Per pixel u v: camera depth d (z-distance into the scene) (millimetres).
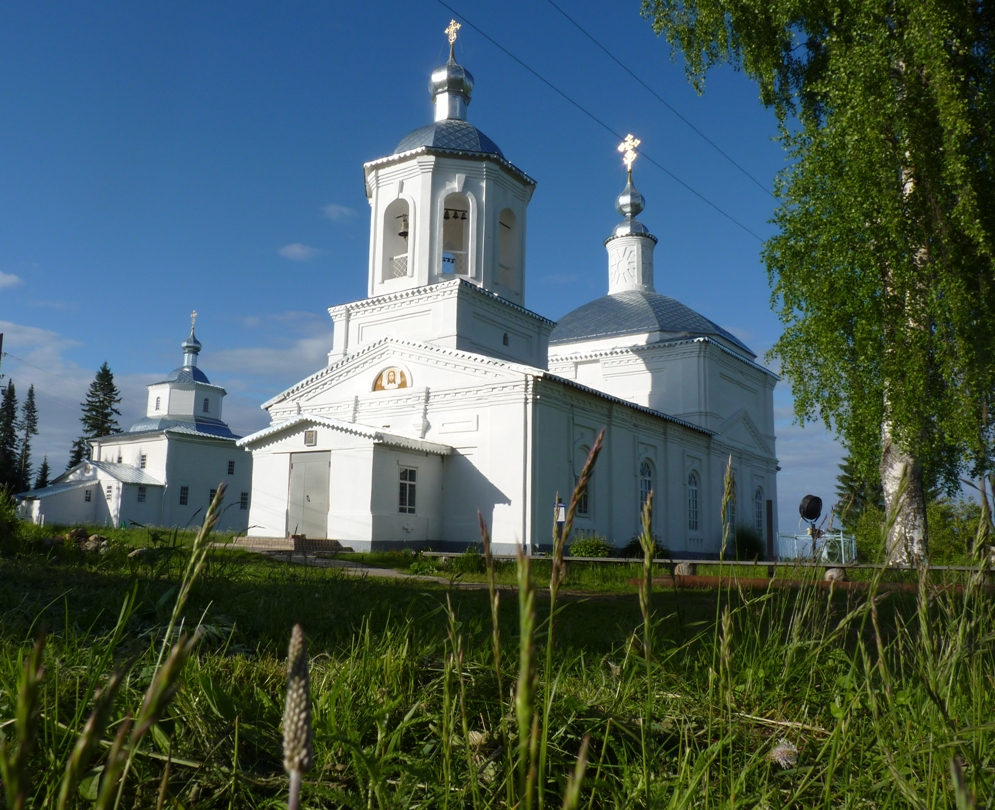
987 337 15289
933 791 1937
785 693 3312
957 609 2750
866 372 16422
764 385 40625
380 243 29703
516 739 2537
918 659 2502
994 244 15281
